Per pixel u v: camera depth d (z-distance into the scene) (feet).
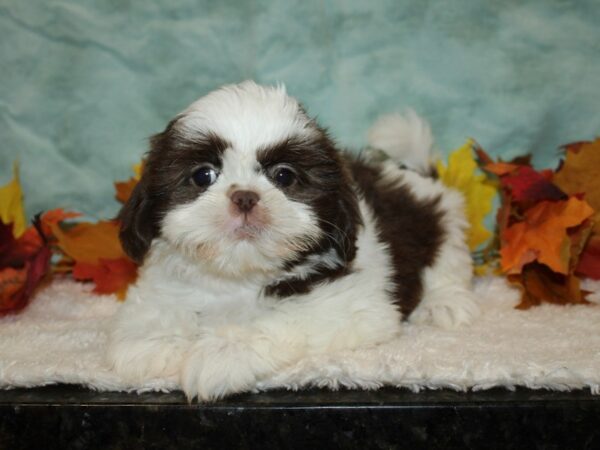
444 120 1.84
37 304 1.58
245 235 1.10
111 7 1.78
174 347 1.13
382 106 1.84
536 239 1.51
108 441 1.05
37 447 1.07
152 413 1.04
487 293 1.62
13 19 1.77
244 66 1.81
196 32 1.79
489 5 1.78
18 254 1.57
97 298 1.62
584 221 1.55
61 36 1.78
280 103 1.23
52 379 1.11
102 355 1.21
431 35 1.81
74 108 1.82
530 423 1.03
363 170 1.59
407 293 1.43
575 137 1.83
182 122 1.22
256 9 1.79
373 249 1.35
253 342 1.10
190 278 1.24
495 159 1.84
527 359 1.11
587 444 1.03
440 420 1.03
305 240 1.15
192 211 1.12
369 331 1.20
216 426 1.04
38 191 1.85
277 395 1.07
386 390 1.08
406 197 1.56
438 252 1.55
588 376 1.06
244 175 1.16
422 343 1.24
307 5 1.79
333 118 1.85
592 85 1.80
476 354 1.15
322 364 1.09
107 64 1.81
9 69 1.79
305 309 1.18
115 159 1.85
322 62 1.82
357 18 1.80
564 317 1.41
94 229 1.69
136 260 1.24
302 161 1.19
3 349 1.27
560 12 1.78
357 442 1.04
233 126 1.17
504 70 1.81
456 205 1.64
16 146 1.83
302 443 1.04
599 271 1.62
